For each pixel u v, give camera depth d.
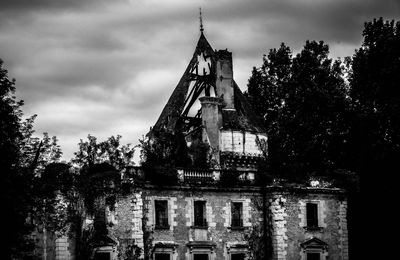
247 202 49.28
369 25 60.47
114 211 43.59
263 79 78.38
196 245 46.53
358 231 57.34
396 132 55.84
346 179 52.16
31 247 40.09
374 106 58.47
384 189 54.94
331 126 63.06
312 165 61.62
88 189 43.06
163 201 46.41
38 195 41.31
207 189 47.69
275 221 48.75
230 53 66.69
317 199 50.81
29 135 41.88
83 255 42.09
